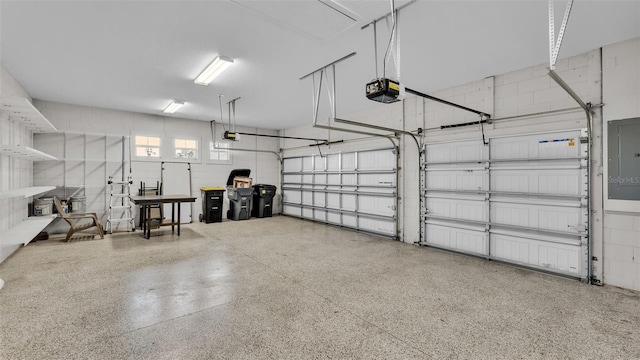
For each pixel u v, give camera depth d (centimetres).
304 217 879
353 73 441
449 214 510
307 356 205
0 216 416
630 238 334
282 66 410
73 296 302
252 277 366
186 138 802
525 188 419
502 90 439
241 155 912
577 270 373
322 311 274
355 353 209
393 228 607
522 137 421
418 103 555
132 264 414
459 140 491
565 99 380
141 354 204
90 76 455
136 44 344
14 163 471
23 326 240
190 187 807
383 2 256
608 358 206
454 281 360
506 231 440
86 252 476
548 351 214
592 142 357
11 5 265
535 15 278
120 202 700
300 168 898
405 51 360
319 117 767
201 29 308
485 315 270
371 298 305
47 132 593
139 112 721
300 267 409
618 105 338
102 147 678
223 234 643
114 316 260
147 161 741
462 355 208
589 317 266
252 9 269
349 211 719
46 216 545
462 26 299
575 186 375
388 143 616
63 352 206
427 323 253
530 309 283
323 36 321
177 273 378
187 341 222
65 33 319
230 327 243
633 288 332
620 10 269
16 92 477
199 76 447
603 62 347
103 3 262
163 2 261
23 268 390
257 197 907
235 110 692
